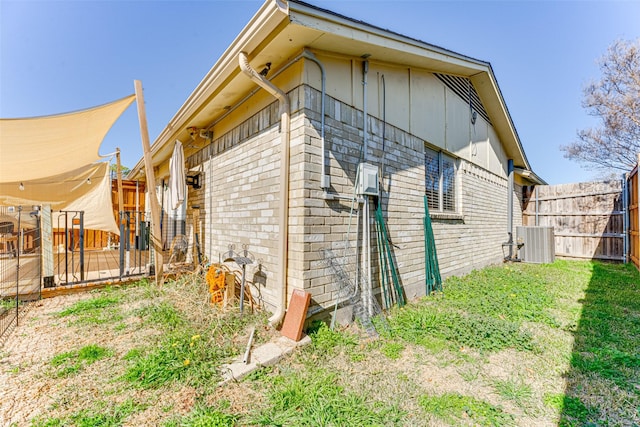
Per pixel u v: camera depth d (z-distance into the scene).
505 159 9.54
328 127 3.51
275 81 3.72
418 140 5.15
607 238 9.07
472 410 2.09
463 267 6.67
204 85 4.16
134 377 2.37
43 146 4.89
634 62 10.63
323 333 3.12
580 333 3.43
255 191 4.12
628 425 1.96
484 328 3.33
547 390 2.36
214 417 1.92
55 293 4.83
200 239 6.08
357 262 3.77
